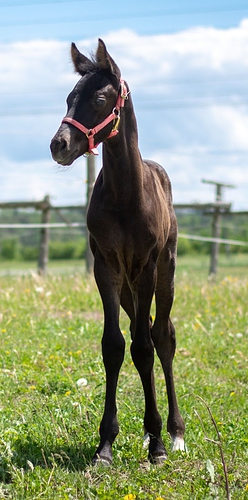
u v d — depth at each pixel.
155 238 5.24
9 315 9.62
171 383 5.77
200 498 4.42
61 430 5.38
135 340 5.19
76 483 4.59
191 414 6.05
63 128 4.88
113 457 5.06
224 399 6.54
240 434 5.52
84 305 10.60
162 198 5.67
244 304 10.84
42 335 8.61
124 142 5.13
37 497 4.38
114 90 5.07
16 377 6.89
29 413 5.83
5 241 33.31
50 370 7.17
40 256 14.88
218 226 15.53
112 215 5.18
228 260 26.38
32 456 4.99
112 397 5.13
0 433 5.37
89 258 13.55
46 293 10.74
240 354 8.13
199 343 8.50
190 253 31.36
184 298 11.03
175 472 4.79
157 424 5.22
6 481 4.75
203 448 5.17
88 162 13.38
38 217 32.22
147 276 5.27
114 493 4.45
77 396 6.27
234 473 4.77
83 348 8.09
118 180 5.11
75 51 5.20
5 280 12.76
